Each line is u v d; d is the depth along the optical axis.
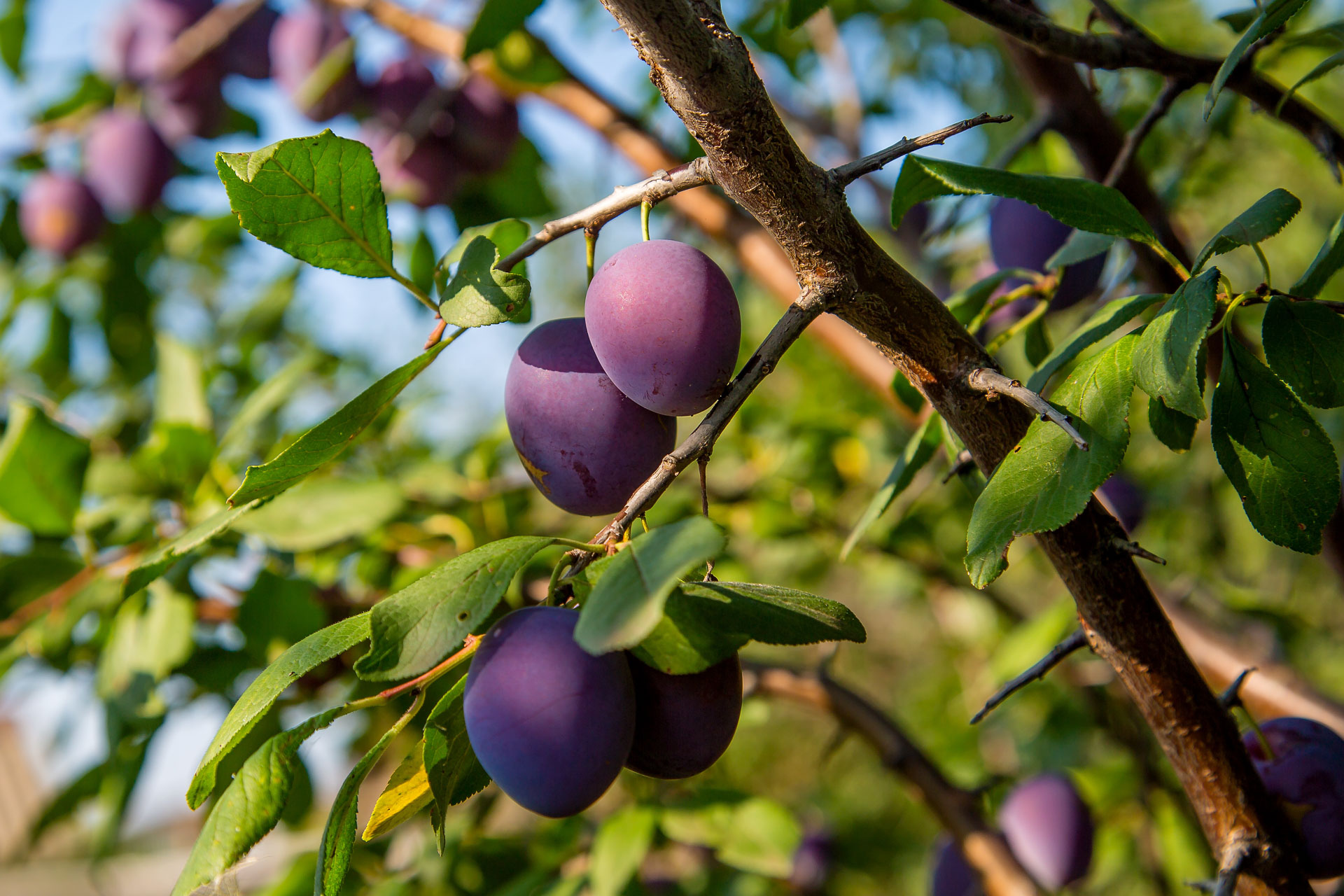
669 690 0.38
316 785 0.72
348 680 0.66
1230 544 1.04
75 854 2.01
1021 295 0.51
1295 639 0.81
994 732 1.15
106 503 0.64
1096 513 0.42
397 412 0.79
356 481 0.62
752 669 0.77
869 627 1.77
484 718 0.37
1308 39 0.54
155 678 0.60
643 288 0.39
